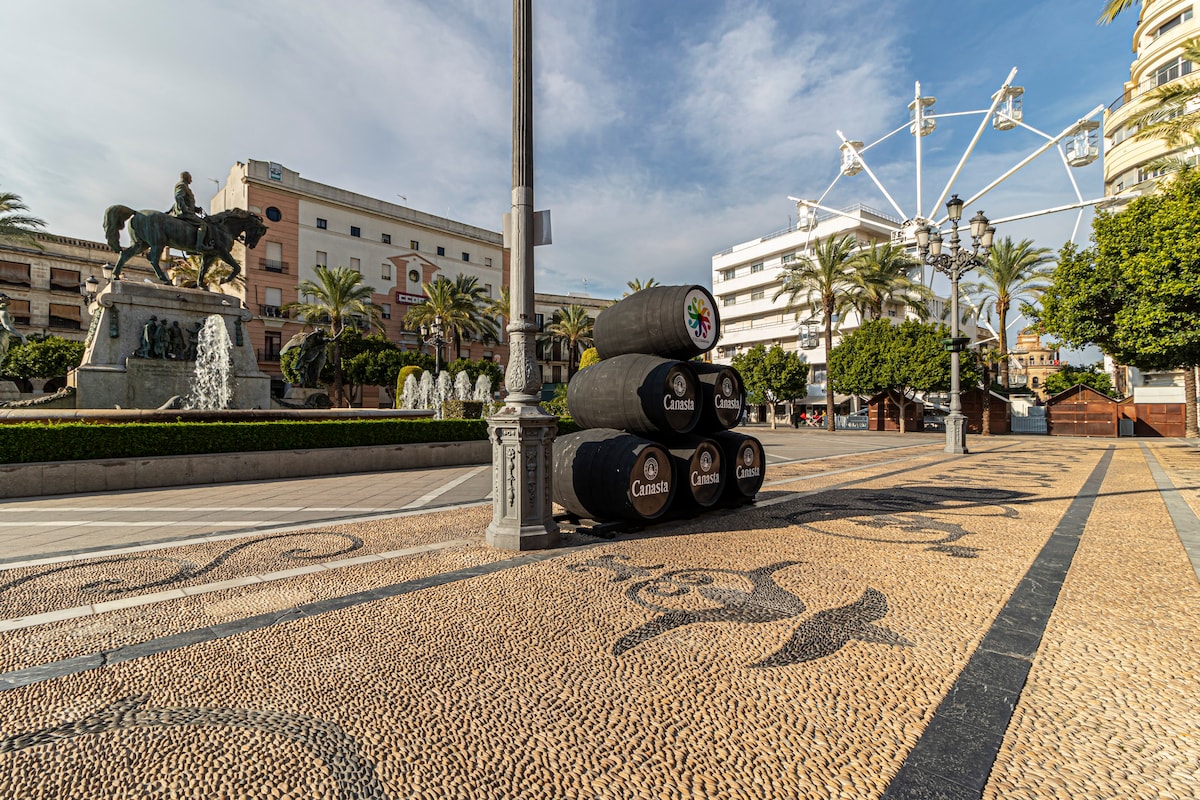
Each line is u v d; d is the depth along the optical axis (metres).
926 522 6.55
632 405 6.47
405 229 50.38
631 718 2.45
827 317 35.88
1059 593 4.04
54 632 3.41
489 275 57.22
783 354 41.50
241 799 1.91
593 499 6.12
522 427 5.38
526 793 1.95
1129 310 14.19
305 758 2.16
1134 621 3.50
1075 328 15.88
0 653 3.11
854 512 7.19
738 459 7.34
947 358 31.09
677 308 6.83
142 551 5.37
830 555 5.12
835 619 3.57
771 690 2.69
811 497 8.38
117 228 16.73
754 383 41.84
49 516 7.27
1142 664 2.91
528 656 3.07
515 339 5.59
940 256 17.17
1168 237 12.91
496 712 2.51
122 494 9.21
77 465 9.31
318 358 21.28
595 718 2.45
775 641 3.25
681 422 6.63
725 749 2.21
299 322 42.44
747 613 3.69
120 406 15.88
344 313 40.00
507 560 4.99
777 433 33.69
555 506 7.32
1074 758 2.12
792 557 5.06
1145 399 28.98
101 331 15.79
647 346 7.19
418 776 2.05
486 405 22.41
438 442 14.17
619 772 2.07
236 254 40.72
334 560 5.03
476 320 47.34
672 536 5.91
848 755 2.16
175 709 2.52
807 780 2.02
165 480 10.12
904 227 43.66
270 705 2.56
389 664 2.98
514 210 5.58
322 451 12.02
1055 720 2.40
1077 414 29.77
